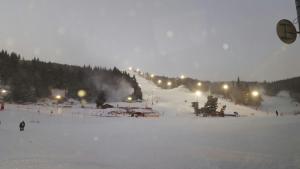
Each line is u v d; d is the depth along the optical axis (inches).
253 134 661.3
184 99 4768.7
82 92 5054.1
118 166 414.9
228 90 5408.5
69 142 699.4
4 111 1807.3
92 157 493.0
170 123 1270.9
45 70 5664.4
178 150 534.9
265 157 406.6
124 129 1064.2
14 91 3860.7
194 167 388.2
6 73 4623.5
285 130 673.6
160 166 408.2
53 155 496.7
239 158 416.2
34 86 4815.5
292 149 442.9
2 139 674.8
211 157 439.8
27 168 375.9
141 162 442.3
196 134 772.6
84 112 2561.5
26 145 604.4
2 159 434.0
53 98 4692.4
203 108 2522.1
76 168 387.9
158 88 7111.2
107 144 671.8
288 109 5408.5
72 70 6353.3
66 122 1493.6
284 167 344.8
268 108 5433.1
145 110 2797.7
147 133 890.7
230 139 618.2
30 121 1414.9
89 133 935.7
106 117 2005.4
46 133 898.1
